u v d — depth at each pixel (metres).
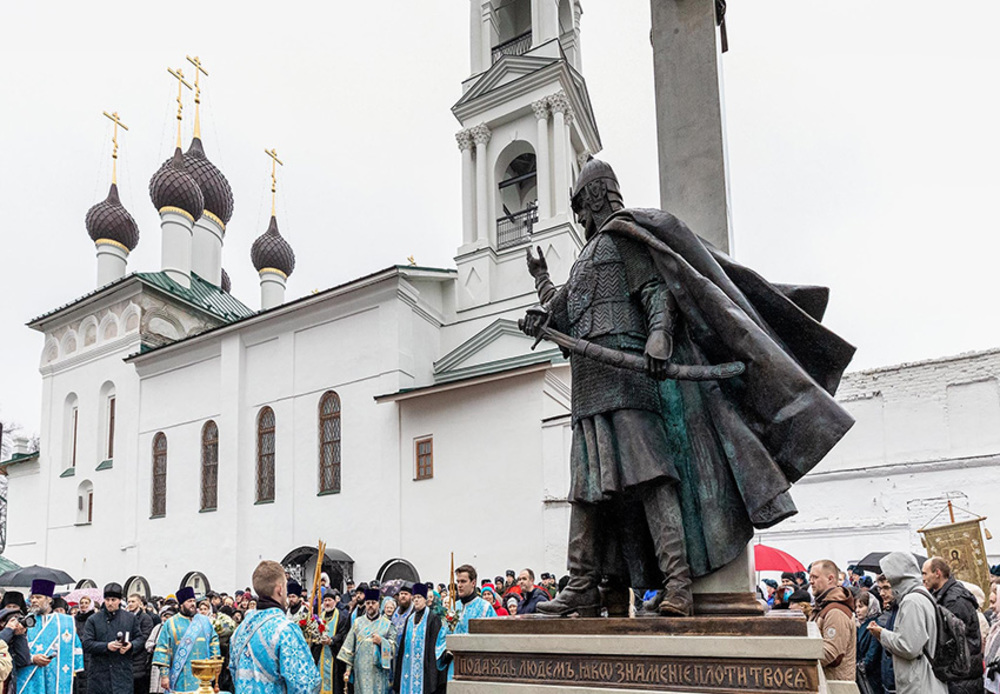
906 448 19.62
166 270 37.72
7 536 37.03
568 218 26.56
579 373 3.63
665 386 3.57
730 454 3.31
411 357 26.42
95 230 40.72
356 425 26.05
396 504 24.31
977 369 19.31
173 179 38.25
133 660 12.23
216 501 29.12
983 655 6.39
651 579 3.59
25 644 9.12
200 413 30.34
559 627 3.33
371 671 10.25
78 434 35.34
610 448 3.45
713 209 4.08
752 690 2.84
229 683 11.30
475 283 28.06
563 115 27.75
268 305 44.28
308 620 10.74
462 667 3.49
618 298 3.60
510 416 22.75
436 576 22.97
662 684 3.00
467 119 29.70
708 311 3.31
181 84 42.31
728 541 3.32
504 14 32.12
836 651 5.23
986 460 18.58
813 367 3.57
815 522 20.02
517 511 21.97
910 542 18.95
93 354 35.41
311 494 26.48
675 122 4.25
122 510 32.06
